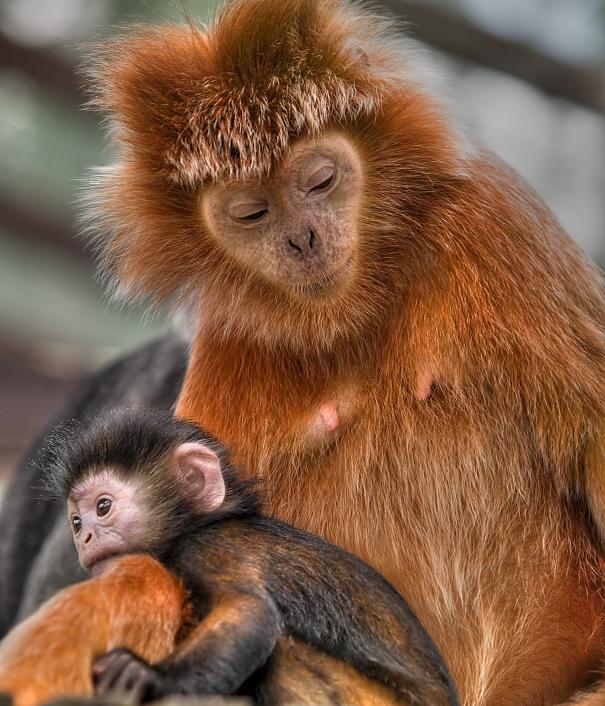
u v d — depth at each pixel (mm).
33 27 23766
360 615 7832
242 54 8953
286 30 8984
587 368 8617
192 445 8656
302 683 7461
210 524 8383
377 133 8984
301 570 7898
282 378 9062
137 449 8680
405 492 8781
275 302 8992
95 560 8469
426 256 8812
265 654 7070
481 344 8594
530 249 8797
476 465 8695
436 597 8812
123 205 9602
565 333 8641
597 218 26203
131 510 8453
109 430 8867
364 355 8953
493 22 22781
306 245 8820
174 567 7914
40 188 26297
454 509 8750
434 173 8930
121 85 9391
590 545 8883
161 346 14938
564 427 8586
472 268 8664
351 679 7559
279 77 8836
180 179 9117
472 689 8805
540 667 8836
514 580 8797
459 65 24234
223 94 8883
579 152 26078
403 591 8852
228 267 9148
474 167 9055
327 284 8812
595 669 8836
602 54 23500
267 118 8703
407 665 7746
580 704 8406
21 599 15969
